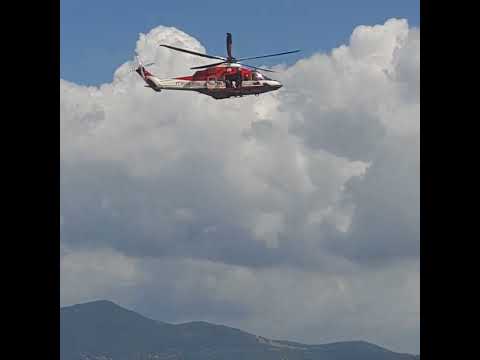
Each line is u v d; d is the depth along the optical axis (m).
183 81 164.75
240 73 161.50
